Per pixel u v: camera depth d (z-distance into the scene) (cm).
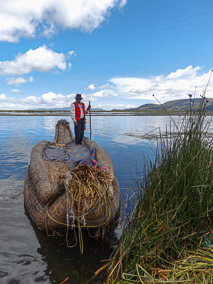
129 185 568
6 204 454
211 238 274
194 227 286
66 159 612
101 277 264
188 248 275
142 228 276
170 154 332
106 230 365
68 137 886
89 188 286
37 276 265
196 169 287
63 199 301
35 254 307
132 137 1409
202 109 317
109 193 306
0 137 1357
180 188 295
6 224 377
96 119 3362
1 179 603
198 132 319
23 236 346
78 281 259
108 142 1220
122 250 266
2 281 254
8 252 307
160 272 237
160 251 256
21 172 669
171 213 282
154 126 2142
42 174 435
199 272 228
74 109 767
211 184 291
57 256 304
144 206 326
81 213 289
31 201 409
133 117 3997
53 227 343
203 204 282
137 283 227
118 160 826
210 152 339
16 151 962
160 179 318
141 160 824
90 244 335
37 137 1373
